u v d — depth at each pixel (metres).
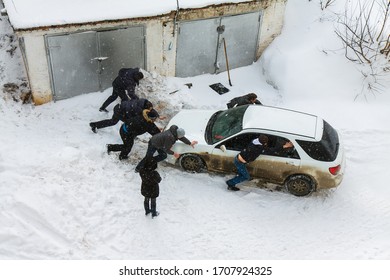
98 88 11.61
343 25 12.66
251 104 10.00
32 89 10.75
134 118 9.23
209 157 9.34
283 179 9.19
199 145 9.32
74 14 10.31
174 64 12.23
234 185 9.24
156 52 11.76
